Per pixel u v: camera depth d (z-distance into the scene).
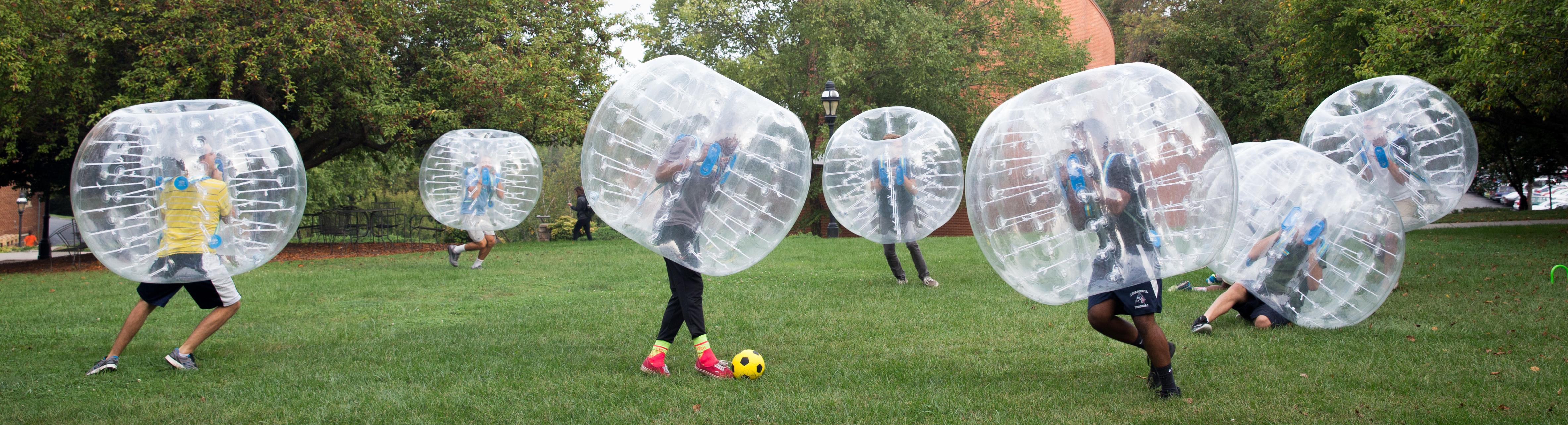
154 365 4.89
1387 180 7.02
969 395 3.98
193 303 7.54
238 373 4.68
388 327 6.34
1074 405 3.77
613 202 4.19
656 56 25.69
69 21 12.66
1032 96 3.68
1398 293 7.10
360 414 3.79
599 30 18.11
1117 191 3.42
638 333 5.82
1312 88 17.80
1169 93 3.52
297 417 3.76
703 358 4.43
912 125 7.81
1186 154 3.43
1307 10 16.64
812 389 4.16
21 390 4.32
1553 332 5.18
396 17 15.18
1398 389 3.94
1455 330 5.33
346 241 21.95
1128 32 35.59
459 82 15.80
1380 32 13.98
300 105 15.27
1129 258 3.45
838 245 13.72
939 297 7.23
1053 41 24.64
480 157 10.79
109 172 4.36
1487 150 24.81
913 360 4.78
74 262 15.70
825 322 6.09
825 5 21.98
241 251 4.71
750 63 22.38
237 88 14.40
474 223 10.66
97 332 6.20
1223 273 5.63
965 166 23.59
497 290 8.71
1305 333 5.32
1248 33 28.16
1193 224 3.45
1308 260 5.30
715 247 4.28
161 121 4.51
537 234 27.69
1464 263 9.43
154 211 4.43
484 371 4.64
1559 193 36.41
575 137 17.19
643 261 11.62
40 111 13.60
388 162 26.12
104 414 3.82
